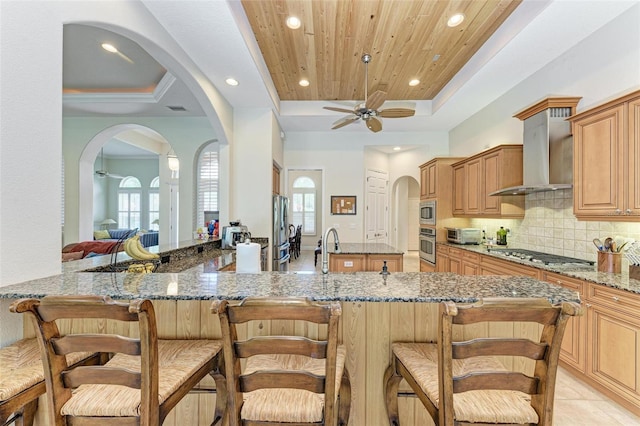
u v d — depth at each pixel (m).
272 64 3.67
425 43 3.20
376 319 1.48
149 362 0.97
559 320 0.95
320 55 3.44
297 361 1.29
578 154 2.49
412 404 1.50
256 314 0.96
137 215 10.90
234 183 4.52
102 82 4.16
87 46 3.20
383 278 1.59
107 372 0.99
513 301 0.94
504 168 3.69
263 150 4.51
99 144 5.41
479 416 1.01
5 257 1.34
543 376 0.98
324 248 1.68
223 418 1.40
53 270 1.57
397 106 4.96
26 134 1.42
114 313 0.96
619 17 2.44
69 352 0.98
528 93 3.55
